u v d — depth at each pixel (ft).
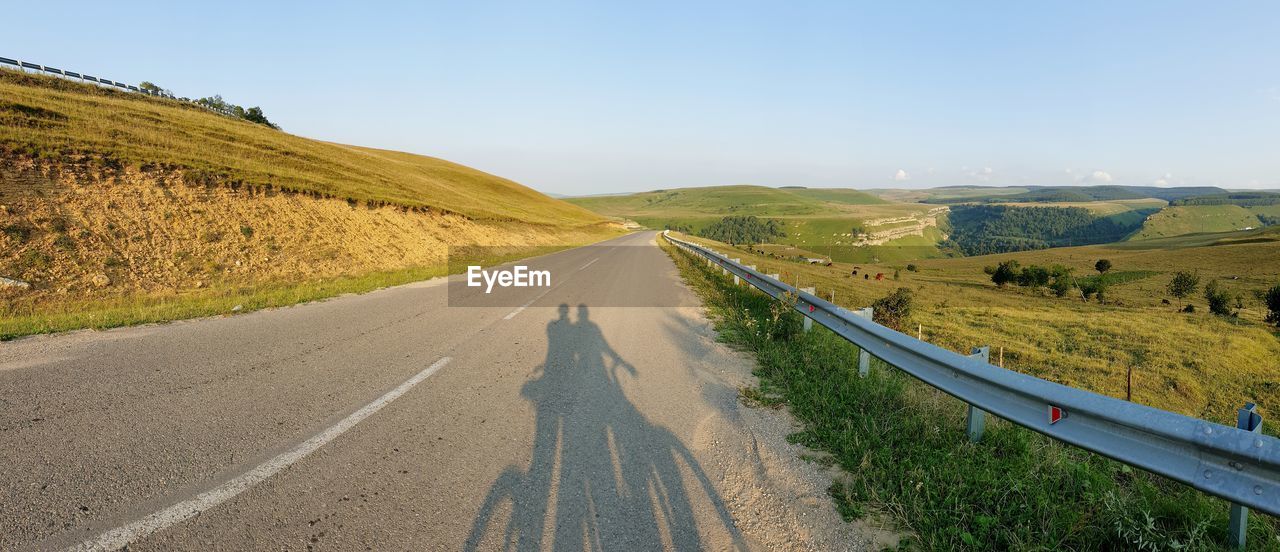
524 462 12.17
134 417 13.60
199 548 8.43
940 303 124.57
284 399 15.61
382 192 111.04
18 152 53.01
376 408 15.20
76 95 112.06
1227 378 58.39
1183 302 201.98
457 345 23.76
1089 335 78.23
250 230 59.57
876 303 75.00
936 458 11.97
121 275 42.06
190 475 10.73
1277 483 7.32
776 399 17.19
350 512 9.75
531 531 9.50
